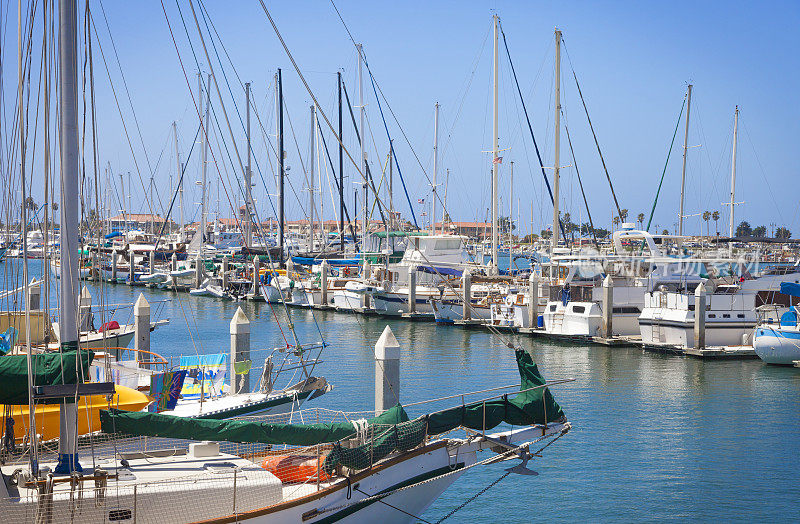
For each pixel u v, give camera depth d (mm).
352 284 65375
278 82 77188
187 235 118188
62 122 12859
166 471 13633
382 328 55094
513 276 69000
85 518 12047
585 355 43500
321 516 13727
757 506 20328
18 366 12477
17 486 12398
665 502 20594
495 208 66125
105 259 94000
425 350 45188
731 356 42281
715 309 44469
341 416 27891
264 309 67812
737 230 157500
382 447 14609
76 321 13008
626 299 49438
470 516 19766
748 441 26078
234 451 18078
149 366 27953
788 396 32875
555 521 19422
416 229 82562
